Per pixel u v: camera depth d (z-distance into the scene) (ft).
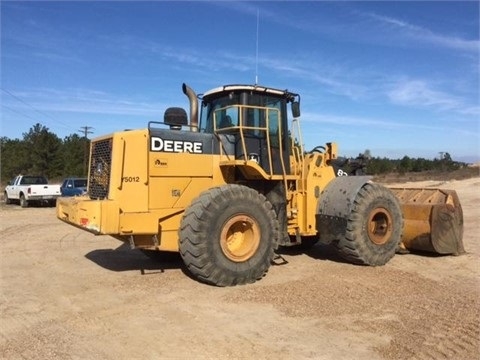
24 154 162.30
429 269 27.14
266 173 26.71
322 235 28.22
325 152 29.58
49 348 15.66
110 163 23.85
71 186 76.43
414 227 30.58
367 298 21.07
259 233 24.00
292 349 15.51
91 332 17.08
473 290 22.63
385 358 14.84
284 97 28.22
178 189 24.72
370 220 27.68
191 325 17.69
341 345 15.84
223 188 23.65
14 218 58.29
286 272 26.17
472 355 15.11
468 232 41.52
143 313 19.08
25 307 20.08
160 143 24.31
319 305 20.02
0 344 16.06
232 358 14.83
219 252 22.80
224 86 26.61
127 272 26.25
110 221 22.56
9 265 28.53
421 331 17.11
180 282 23.88
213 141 25.93
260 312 19.12
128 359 14.79
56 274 26.02
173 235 24.76
